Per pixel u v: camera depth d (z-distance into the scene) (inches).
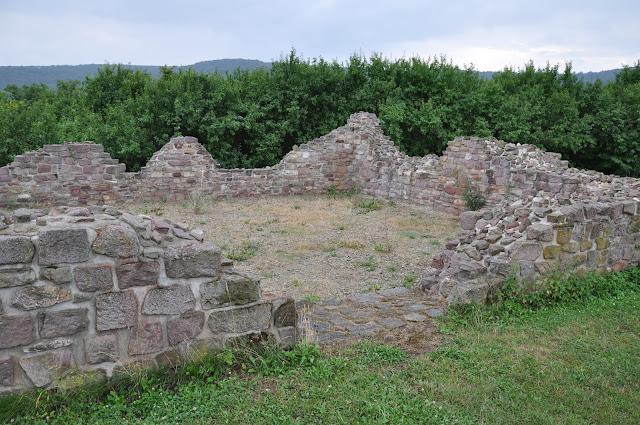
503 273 227.5
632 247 275.7
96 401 134.8
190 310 147.6
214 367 151.6
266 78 820.6
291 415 133.5
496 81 1041.5
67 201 542.3
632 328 201.2
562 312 218.4
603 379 158.1
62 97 1041.5
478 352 174.1
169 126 688.4
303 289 282.4
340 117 821.2
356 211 545.3
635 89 1003.9
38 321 128.0
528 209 248.7
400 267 335.0
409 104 854.5
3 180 514.6
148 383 140.1
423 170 564.4
